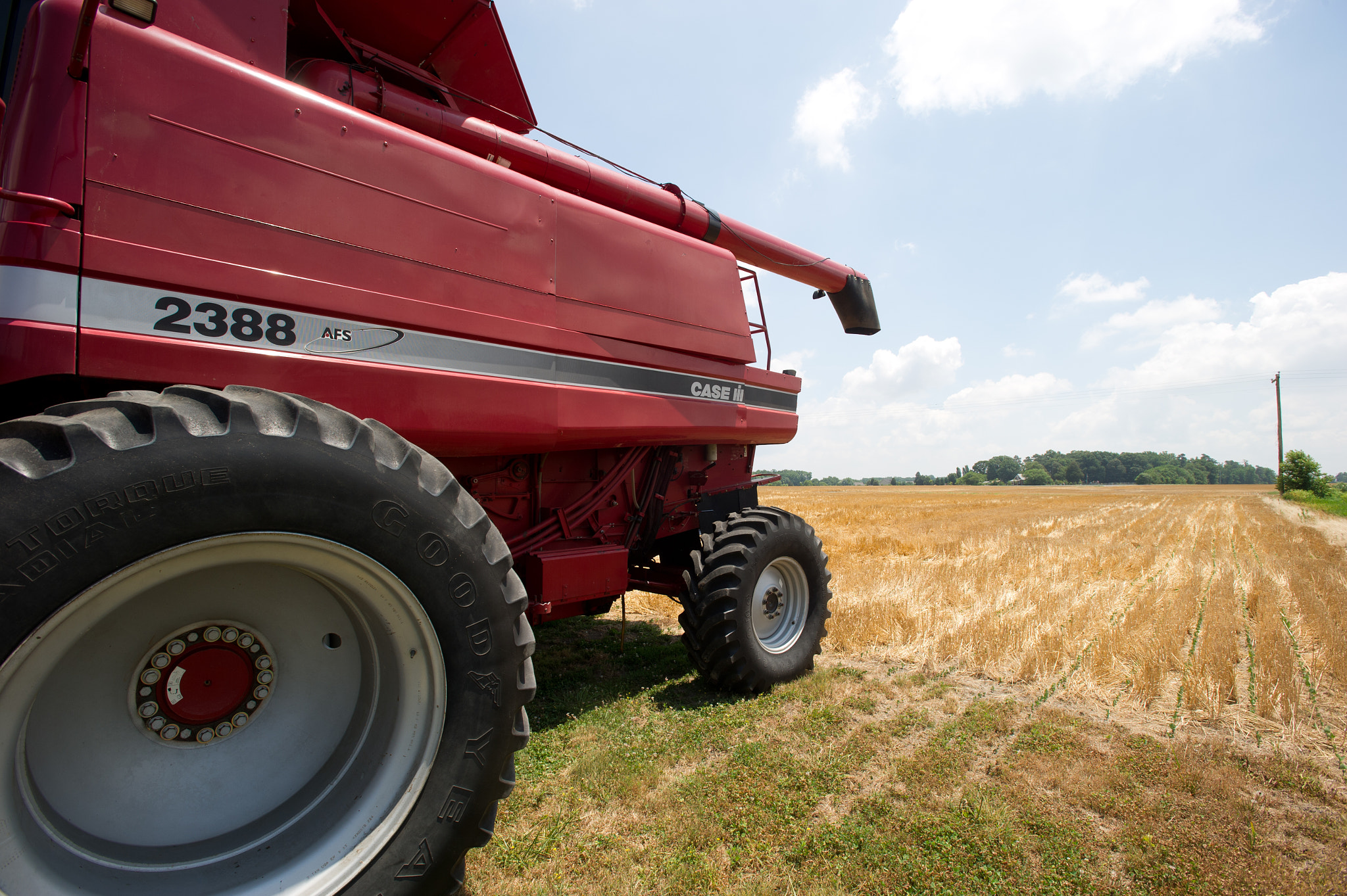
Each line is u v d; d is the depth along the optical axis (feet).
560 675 15.58
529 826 8.71
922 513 88.12
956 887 7.59
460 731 6.28
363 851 5.82
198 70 7.31
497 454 11.19
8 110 6.66
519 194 10.70
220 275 7.25
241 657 6.16
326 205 8.25
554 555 12.57
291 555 5.55
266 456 5.26
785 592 16.07
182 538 4.90
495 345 10.19
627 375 12.61
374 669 6.56
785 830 8.68
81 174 6.42
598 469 14.25
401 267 8.96
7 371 5.96
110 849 5.32
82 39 6.21
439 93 12.89
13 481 4.32
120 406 5.09
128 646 5.56
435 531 6.17
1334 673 16.08
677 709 13.17
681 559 18.37
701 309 14.39
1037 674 16.02
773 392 17.04
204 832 5.76
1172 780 10.28
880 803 9.33
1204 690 14.38
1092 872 7.97
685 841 8.39
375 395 8.61
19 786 4.77
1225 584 27.63
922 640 18.56
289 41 11.18
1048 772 10.50
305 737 6.46
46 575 4.38
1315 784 10.28
